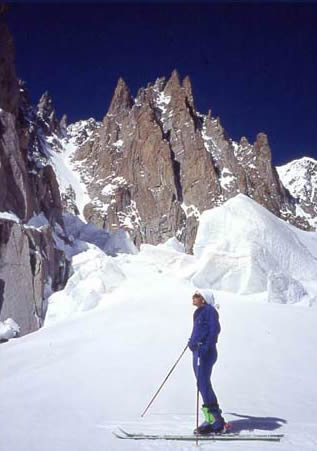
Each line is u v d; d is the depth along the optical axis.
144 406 8.38
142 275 32.84
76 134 154.25
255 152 139.75
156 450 5.60
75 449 5.65
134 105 137.38
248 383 10.05
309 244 40.50
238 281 30.58
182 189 115.06
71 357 13.58
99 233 56.19
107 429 6.66
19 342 18.33
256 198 119.88
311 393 9.47
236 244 33.69
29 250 31.88
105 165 127.06
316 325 17.59
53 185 47.66
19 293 30.38
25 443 5.92
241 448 5.69
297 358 12.84
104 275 30.91
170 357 12.88
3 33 41.44
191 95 137.38
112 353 13.64
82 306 28.50
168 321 18.03
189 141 121.19
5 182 34.66
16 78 42.56
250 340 14.72
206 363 6.62
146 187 114.25
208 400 6.46
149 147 118.69
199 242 36.38
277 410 8.03
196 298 7.01
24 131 42.50
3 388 10.52
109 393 9.43
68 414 7.73
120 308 21.67
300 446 5.85
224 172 121.94
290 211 135.50
